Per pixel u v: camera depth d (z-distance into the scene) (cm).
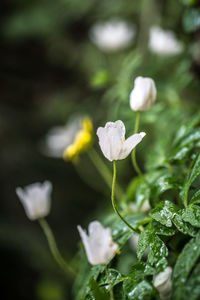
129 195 40
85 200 131
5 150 136
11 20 143
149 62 66
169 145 42
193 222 32
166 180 36
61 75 158
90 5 127
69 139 82
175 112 52
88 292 34
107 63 115
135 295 31
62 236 121
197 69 50
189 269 30
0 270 100
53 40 147
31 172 132
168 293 34
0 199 123
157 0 68
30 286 101
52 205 127
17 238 107
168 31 57
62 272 104
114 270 34
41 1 146
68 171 134
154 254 32
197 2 47
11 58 163
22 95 159
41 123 145
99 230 34
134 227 36
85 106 122
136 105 39
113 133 33
